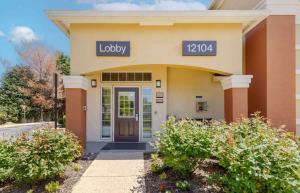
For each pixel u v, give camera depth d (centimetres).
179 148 526
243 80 792
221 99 1104
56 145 539
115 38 797
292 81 805
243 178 389
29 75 2836
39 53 2881
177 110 1101
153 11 761
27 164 505
